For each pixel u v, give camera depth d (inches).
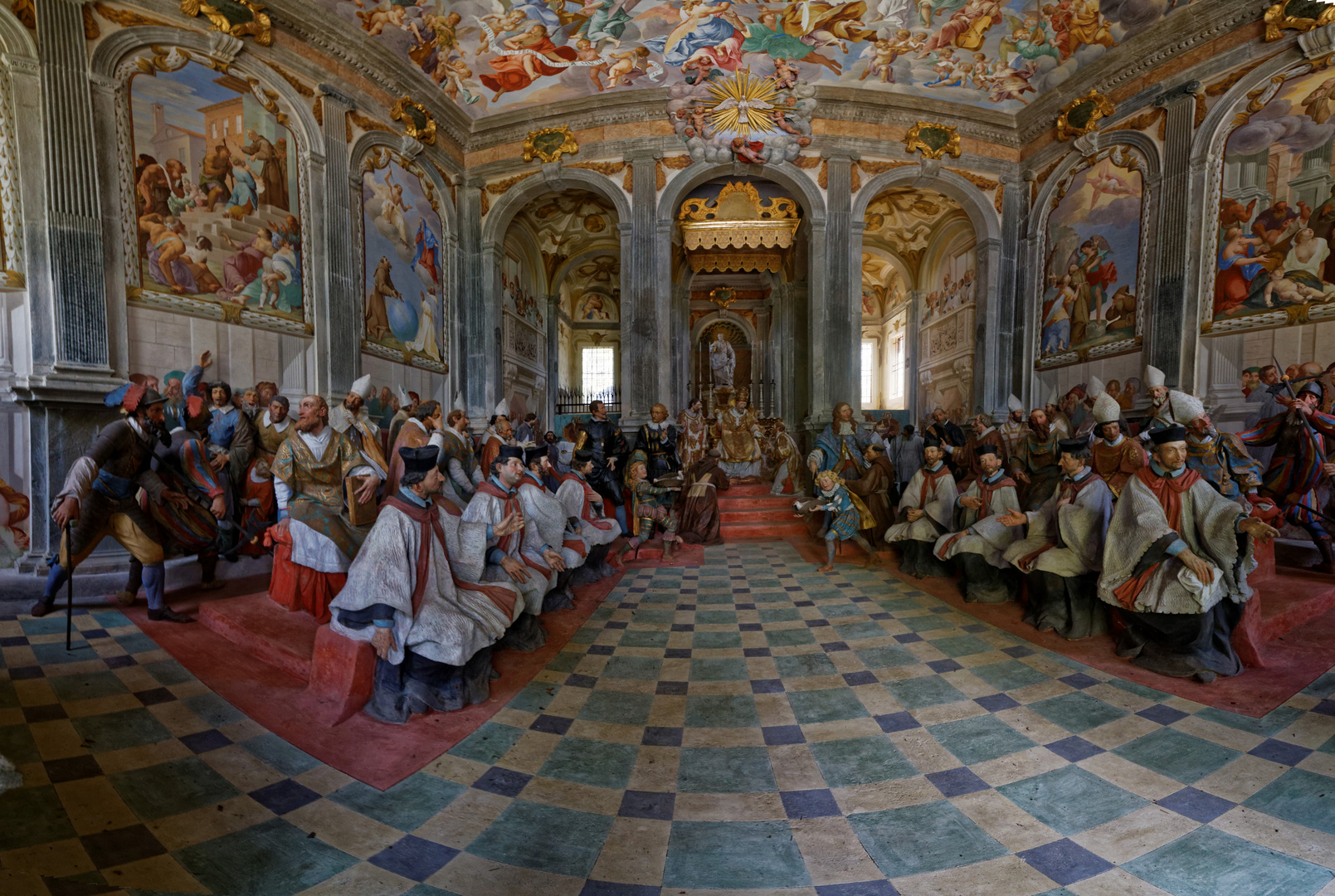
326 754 121.6
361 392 258.7
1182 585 153.5
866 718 139.6
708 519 363.9
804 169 471.2
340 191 369.4
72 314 251.0
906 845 95.3
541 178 480.7
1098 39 399.2
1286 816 98.3
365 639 140.0
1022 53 426.6
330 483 192.4
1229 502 157.6
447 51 422.9
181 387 279.1
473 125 486.9
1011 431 388.8
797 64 443.5
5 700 139.6
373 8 367.6
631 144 469.7
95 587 224.8
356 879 86.5
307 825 99.3
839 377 465.7
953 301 628.7
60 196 249.9
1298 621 189.9
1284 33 325.7
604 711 143.5
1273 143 331.6
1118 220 408.5
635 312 469.4
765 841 96.8
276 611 189.5
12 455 246.5
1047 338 463.2
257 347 325.1
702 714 141.9
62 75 253.0
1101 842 94.5
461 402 365.1
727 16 399.9
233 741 125.0
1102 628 187.9
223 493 217.5
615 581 268.5
